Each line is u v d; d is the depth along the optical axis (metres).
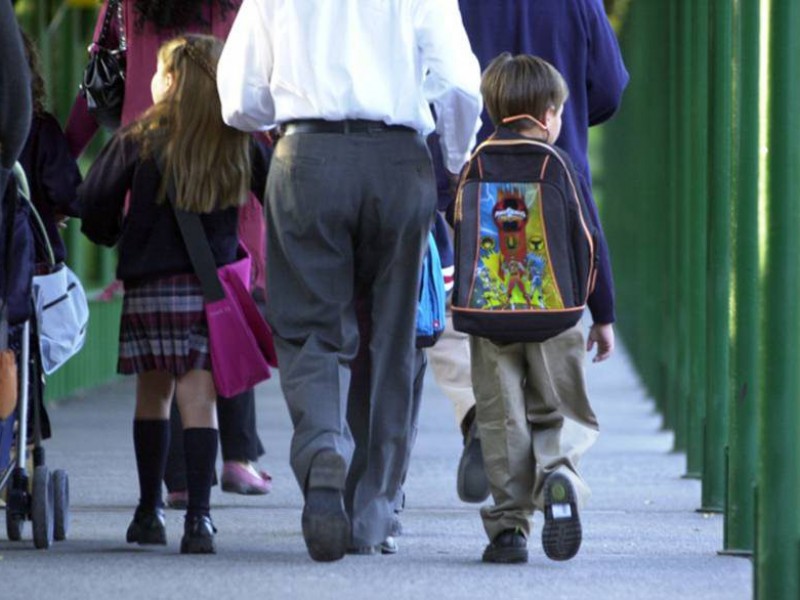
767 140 20.78
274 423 57.00
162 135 24.16
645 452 46.22
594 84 27.92
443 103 22.98
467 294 23.12
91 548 25.27
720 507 32.31
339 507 22.33
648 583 22.55
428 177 23.12
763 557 20.55
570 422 23.61
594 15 27.83
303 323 23.05
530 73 23.41
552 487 22.92
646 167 71.44
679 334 46.44
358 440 24.20
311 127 22.80
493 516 24.05
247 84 23.16
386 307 23.39
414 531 28.50
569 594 21.55
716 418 32.56
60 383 63.34
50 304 25.77
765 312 20.62
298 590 21.41
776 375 20.52
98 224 25.00
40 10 58.75
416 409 25.36
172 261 24.25
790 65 20.78
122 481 36.56
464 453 27.38
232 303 24.25
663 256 63.81
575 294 23.11
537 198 23.08
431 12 22.89
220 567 23.27
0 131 22.38
